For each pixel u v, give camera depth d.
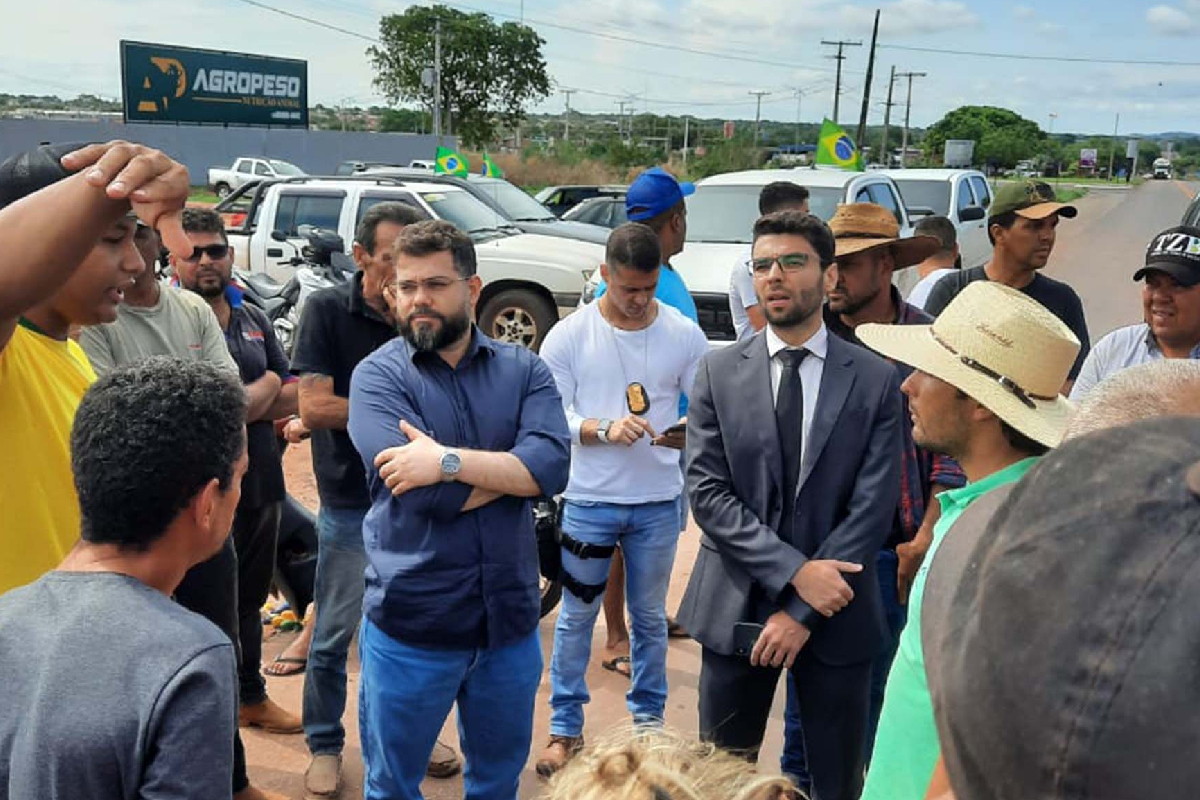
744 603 2.80
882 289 3.48
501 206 12.75
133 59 42.94
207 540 1.72
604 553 3.67
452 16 54.00
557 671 3.70
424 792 3.49
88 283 2.04
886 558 3.23
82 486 1.64
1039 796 0.58
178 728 1.52
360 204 10.85
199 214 3.69
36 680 1.54
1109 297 16.09
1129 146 107.62
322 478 3.39
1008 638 0.60
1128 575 0.57
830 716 2.80
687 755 1.20
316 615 3.44
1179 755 0.53
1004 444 2.11
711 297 8.38
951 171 13.09
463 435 2.72
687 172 48.78
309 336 3.34
